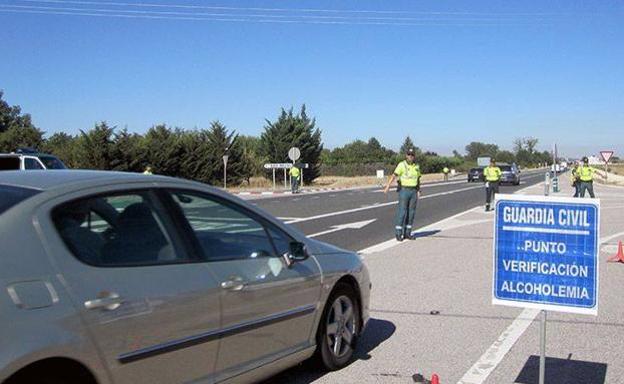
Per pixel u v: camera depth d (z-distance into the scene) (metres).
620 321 7.41
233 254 4.48
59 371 3.29
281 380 5.33
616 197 33.78
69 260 3.45
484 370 5.67
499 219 4.91
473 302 8.33
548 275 4.77
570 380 5.43
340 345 5.62
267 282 4.59
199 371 4.05
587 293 4.65
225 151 53.03
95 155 42.84
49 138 61.72
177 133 51.88
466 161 148.00
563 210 4.71
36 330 3.14
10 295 3.11
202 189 4.55
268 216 5.04
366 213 23.47
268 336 4.62
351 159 109.81
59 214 3.57
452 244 14.13
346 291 5.64
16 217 3.38
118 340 3.52
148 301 3.70
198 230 4.32
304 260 5.09
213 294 4.11
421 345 6.41
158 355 3.75
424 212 24.09
